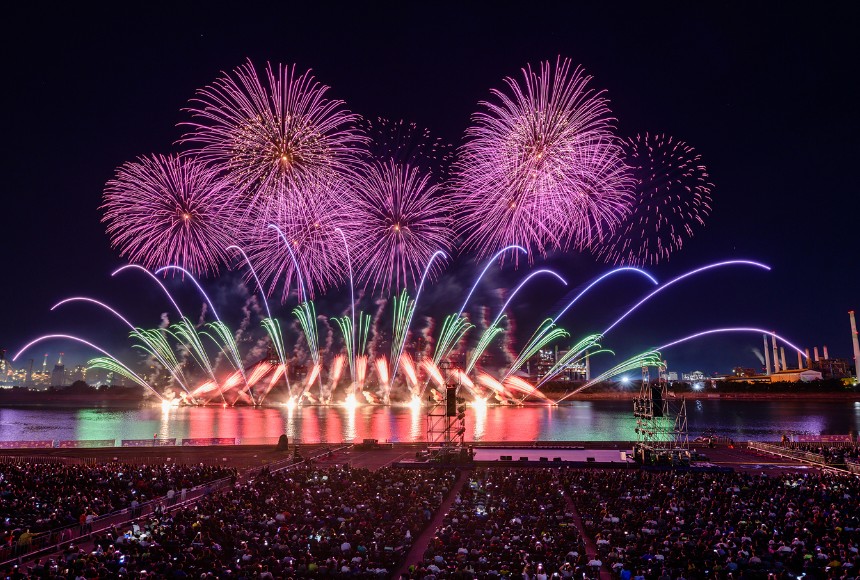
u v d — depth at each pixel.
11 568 31.22
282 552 32.03
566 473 58.94
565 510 43.88
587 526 39.00
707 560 30.77
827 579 28.58
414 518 39.78
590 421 187.50
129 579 27.56
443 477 55.34
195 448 88.81
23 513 40.62
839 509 41.12
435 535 38.50
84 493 46.22
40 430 163.38
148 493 49.25
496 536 34.53
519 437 130.00
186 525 36.78
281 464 70.00
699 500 44.66
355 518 38.50
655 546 32.59
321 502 43.62
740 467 68.62
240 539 34.78
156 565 29.14
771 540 33.44
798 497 44.72
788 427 171.75
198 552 31.25
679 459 67.88
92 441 91.88
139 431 154.38
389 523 38.78
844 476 55.62
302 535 34.91
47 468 58.03
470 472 63.72
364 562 31.33
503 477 54.41
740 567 30.00
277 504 42.28
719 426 175.50
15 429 166.75
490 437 130.38
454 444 75.81
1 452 85.75
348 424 171.25
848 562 29.78
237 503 42.50
